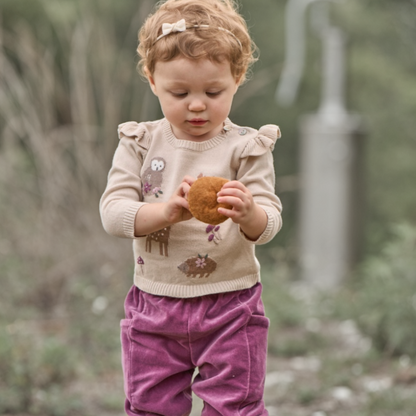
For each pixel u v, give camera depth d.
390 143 23.08
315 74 21.45
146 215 4.25
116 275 12.52
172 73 4.15
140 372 4.62
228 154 4.45
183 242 4.44
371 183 22.72
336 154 14.98
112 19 17.52
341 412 8.07
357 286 13.88
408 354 9.88
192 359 4.60
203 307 4.48
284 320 12.17
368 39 23.27
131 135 4.58
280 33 20.94
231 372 4.48
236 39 4.23
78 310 11.60
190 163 4.45
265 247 20.44
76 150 14.25
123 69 16.06
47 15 17.61
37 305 12.34
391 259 12.02
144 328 4.57
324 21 15.40
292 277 15.64
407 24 24.56
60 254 12.90
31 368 8.54
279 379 9.28
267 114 21.34
